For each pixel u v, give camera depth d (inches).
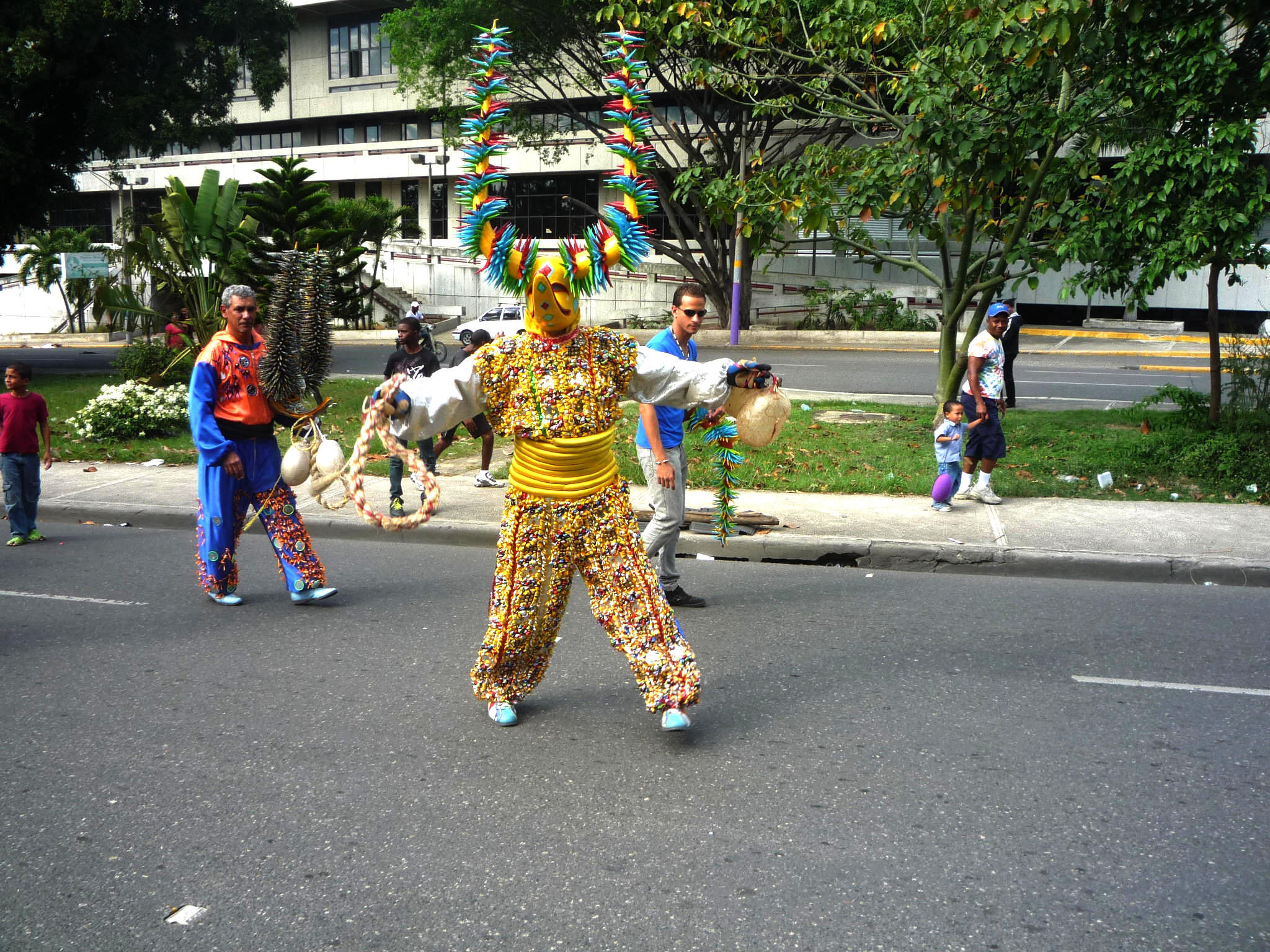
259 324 291.7
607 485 173.2
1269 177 389.4
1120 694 201.2
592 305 1386.6
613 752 175.8
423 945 122.6
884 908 129.3
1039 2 318.0
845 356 959.0
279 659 225.9
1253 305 1133.7
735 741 180.2
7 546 346.0
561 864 140.1
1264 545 309.7
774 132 1077.8
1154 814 153.1
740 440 209.0
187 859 142.3
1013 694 201.8
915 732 183.3
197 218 711.1
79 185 1897.1
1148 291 376.8
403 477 440.1
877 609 263.7
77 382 785.6
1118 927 125.3
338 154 1684.3
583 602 271.7
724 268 1177.4
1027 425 493.0
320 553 335.9
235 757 175.3
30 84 789.2
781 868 138.6
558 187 1536.7
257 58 962.7
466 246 171.6
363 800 159.3
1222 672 213.3
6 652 232.4
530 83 1146.0
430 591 285.4
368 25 1691.7
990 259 478.9
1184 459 399.2
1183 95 379.6
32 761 174.1
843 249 482.0
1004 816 152.5
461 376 169.6
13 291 1688.0
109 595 281.6
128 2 791.1
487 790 162.2
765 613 260.2
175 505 393.1
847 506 368.5
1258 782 163.2
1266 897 131.3
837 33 445.1
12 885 136.0
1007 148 386.3
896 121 454.0
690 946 121.8
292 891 134.3
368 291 1357.0
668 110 1380.4
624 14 462.3
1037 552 303.3
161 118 880.9
